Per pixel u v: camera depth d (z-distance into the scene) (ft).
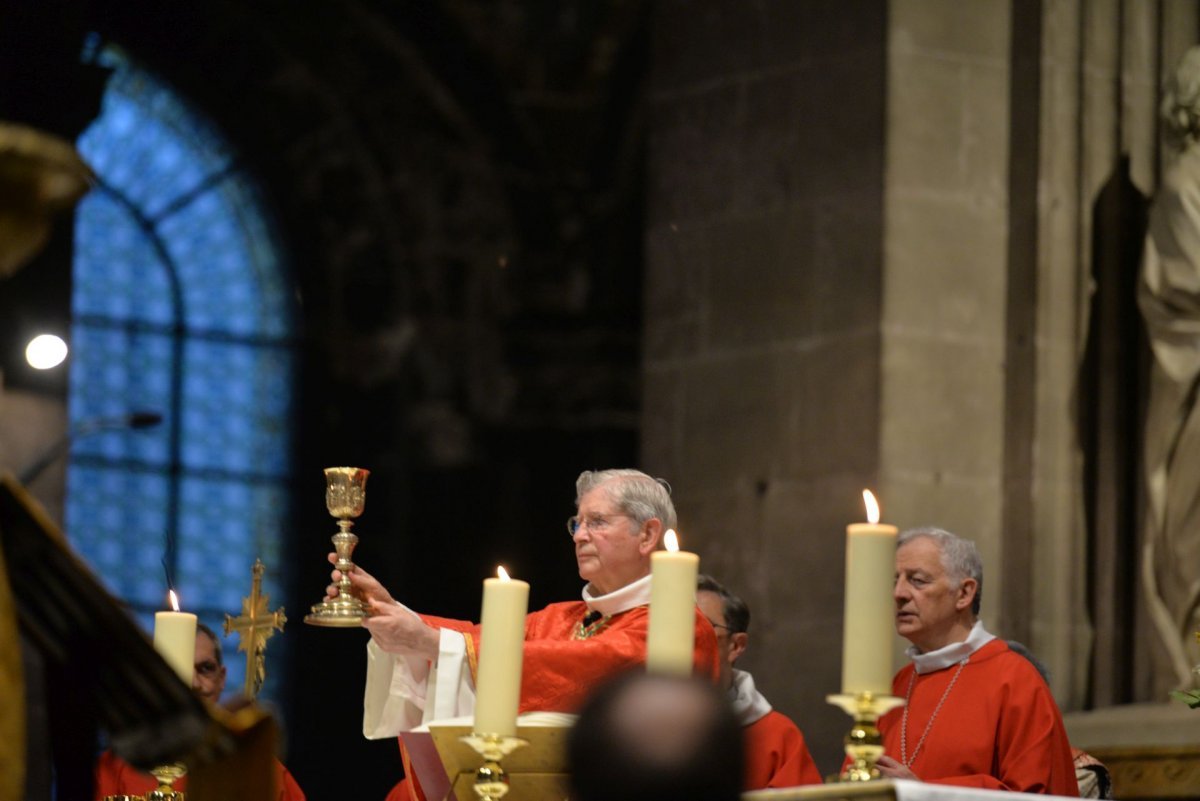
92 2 70.59
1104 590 45.24
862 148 47.01
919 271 46.14
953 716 29.40
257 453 73.61
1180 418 43.39
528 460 76.38
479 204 76.54
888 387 45.47
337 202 75.41
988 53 47.39
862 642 17.54
